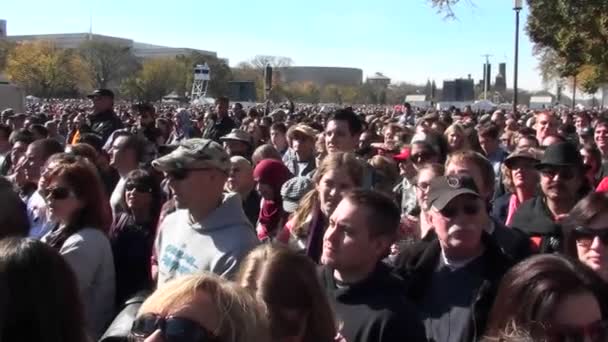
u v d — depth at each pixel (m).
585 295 2.43
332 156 4.72
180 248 4.14
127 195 5.49
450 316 3.61
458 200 3.62
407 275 3.83
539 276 2.47
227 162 4.15
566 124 16.28
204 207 4.10
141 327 2.11
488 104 51.97
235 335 2.12
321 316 3.06
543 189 4.93
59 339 2.24
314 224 4.75
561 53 23.84
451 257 3.74
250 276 3.05
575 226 3.48
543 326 2.42
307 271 3.07
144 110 12.35
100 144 8.46
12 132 11.14
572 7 20.97
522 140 8.38
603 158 8.98
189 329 2.06
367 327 3.28
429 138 6.70
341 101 122.94
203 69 74.50
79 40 128.75
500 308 2.55
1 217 4.32
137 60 99.12
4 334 2.17
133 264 5.17
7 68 82.25
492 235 3.92
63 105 45.09
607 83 27.94
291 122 16.75
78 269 4.40
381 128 15.93
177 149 4.12
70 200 4.57
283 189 5.77
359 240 3.40
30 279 2.22
